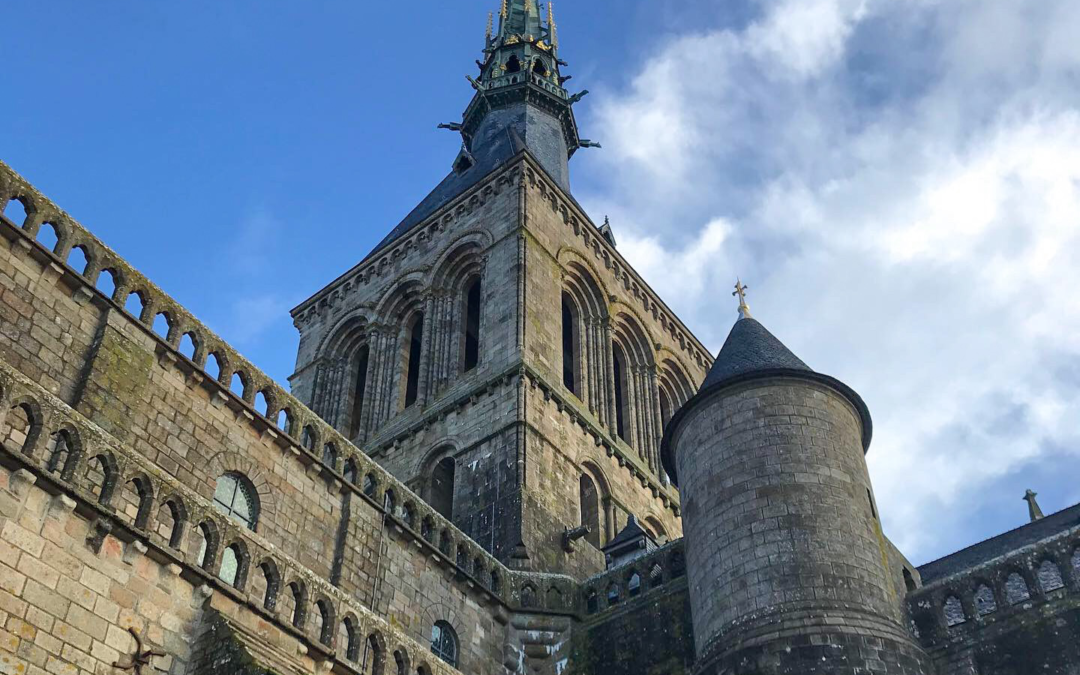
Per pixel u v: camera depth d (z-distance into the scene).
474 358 59.22
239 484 31.81
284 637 25.55
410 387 59.59
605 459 53.25
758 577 31.02
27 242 28.86
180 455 30.19
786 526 31.77
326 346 63.22
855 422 36.19
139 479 24.39
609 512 51.25
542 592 39.12
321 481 34.16
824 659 28.47
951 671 29.05
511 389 50.03
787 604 30.08
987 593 31.45
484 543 44.41
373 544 34.53
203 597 24.55
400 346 60.03
